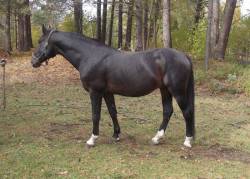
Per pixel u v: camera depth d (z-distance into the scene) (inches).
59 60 529.7
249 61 615.2
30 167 139.9
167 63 158.7
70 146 171.8
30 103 289.7
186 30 610.2
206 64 489.4
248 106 305.1
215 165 149.3
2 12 565.6
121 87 164.2
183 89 162.2
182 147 173.3
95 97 168.7
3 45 570.3
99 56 163.8
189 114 167.5
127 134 201.6
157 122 235.3
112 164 146.1
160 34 793.6
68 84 406.0
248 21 617.9
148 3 543.2
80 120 233.8
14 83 391.2
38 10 522.3
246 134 207.8
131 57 162.6
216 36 612.7
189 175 136.3
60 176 132.1
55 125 217.2
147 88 162.9
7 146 168.7
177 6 559.8
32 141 178.5
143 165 146.0
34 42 946.7
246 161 157.3
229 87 381.7
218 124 235.6
